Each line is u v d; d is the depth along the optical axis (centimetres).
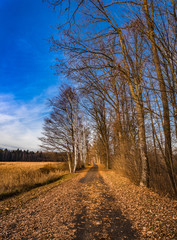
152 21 433
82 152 2858
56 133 2148
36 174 1564
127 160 1133
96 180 1332
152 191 738
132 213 515
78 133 2420
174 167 671
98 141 3581
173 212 456
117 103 1450
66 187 1046
